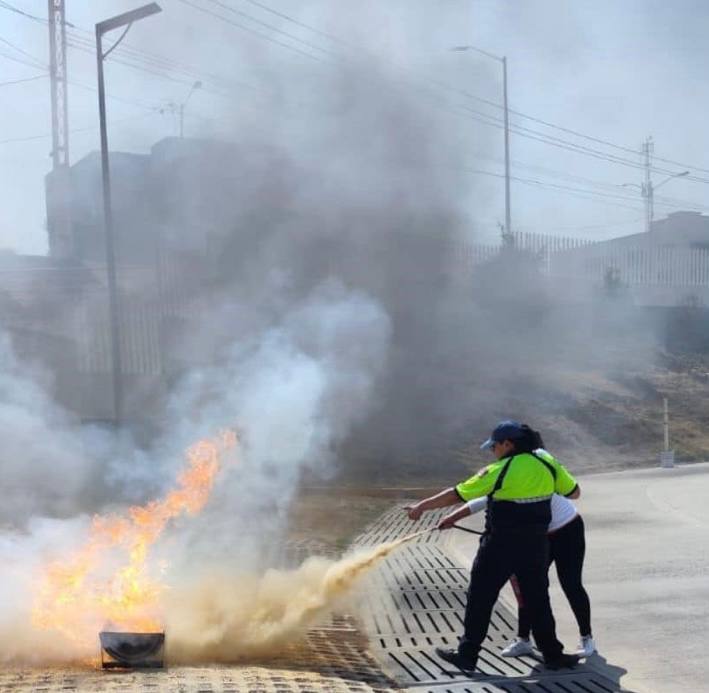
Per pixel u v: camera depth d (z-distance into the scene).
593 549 9.75
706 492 14.30
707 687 5.37
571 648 6.30
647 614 7.06
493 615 7.38
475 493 5.74
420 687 5.47
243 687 4.90
